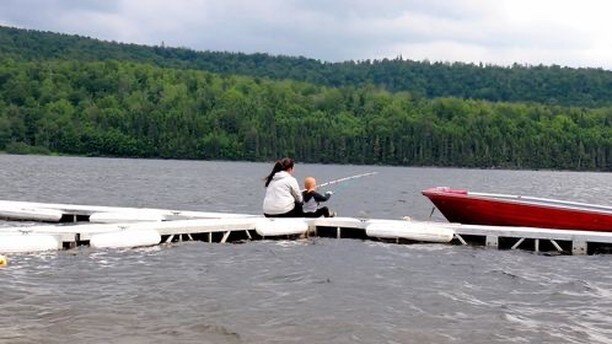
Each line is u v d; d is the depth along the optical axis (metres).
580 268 14.05
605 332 9.20
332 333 8.79
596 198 44.28
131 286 10.96
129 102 171.38
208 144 148.38
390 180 67.38
